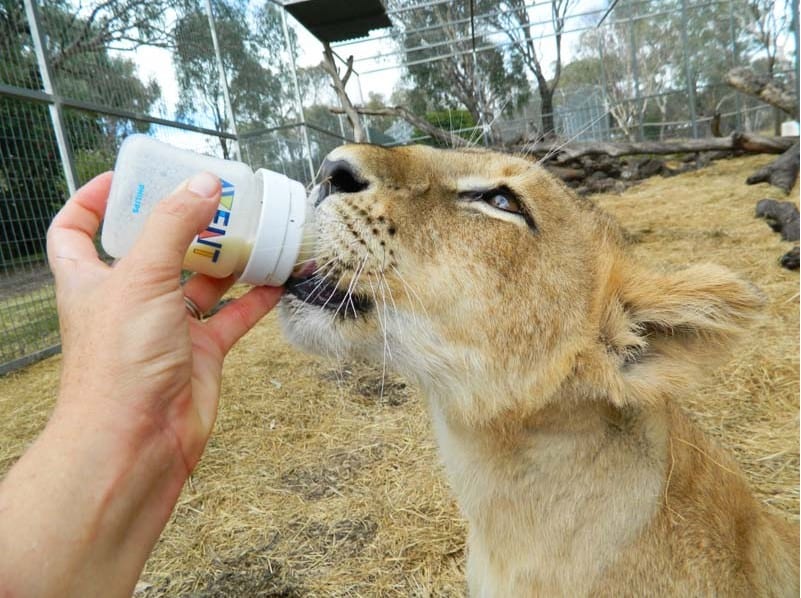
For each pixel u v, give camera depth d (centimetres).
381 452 80
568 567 38
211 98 204
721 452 45
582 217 43
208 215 26
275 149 251
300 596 57
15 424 95
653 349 41
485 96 317
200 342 32
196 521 68
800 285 113
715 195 217
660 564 37
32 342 131
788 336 95
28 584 22
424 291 37
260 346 125
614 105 412
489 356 38
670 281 39
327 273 35
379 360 40
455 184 38
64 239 30
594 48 418
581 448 38
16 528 22
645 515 37
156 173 29
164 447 26
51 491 23
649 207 214
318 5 231
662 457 39
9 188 129
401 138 371
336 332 37
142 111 168
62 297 27
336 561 61
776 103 212
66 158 138
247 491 73
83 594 24
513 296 38
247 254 31
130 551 25
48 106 137
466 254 37
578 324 39
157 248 24
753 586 39
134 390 25
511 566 40
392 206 37
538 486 39
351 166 37
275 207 31
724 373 88
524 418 38
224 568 61
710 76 386
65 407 24
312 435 85
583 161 304
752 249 140
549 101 373
